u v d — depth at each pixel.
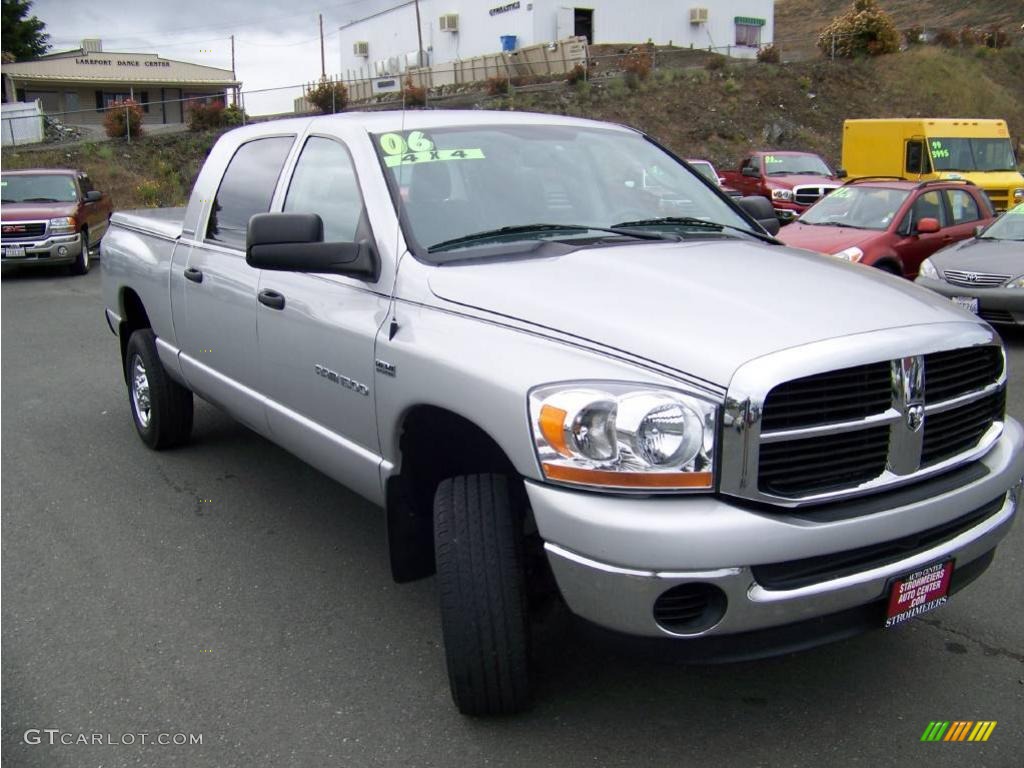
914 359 2.77
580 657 3.52
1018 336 9.88
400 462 3.40
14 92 49.22
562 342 2.79
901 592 2.82
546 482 2.68
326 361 3.70
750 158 21.67
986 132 19.84
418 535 3.50
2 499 5.29
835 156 34.03
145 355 5.81
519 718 3.15
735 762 2.91
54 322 11.44
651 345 2.67
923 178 18.88
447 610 2.94
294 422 4.07
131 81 51.75
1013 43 47.59
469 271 3.23
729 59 41.59
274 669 3.51
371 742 3.05
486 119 4.18
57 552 4.57
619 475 2.57
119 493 5.37
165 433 5.93
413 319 3.24
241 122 32.34
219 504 5.19
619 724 3.11
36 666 3.55
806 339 2.66
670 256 3.36
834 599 2.68
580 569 2.62
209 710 3.24
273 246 3.36
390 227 3.50
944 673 3.41
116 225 6.38
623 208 3.95
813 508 2.68
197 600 4.07
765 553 2.54
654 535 2.51
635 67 37.34
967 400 2.99
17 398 7.63
